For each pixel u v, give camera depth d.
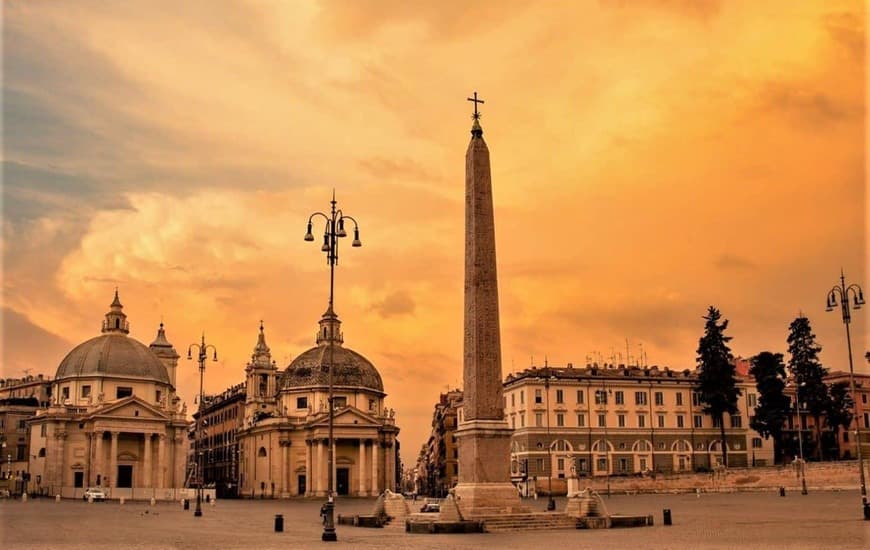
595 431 100.44
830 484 74.69
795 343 97.12
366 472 115.31
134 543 30.34
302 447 116.12
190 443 178.75
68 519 50.72
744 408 105.88
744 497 71.50
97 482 102.19
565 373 103.00
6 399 128.00
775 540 28.19
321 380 118.12
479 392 38.31
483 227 39.16
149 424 106.38
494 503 37.44
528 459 98.12
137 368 110.19
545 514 37.72
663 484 87.69
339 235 37.00
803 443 107.75
